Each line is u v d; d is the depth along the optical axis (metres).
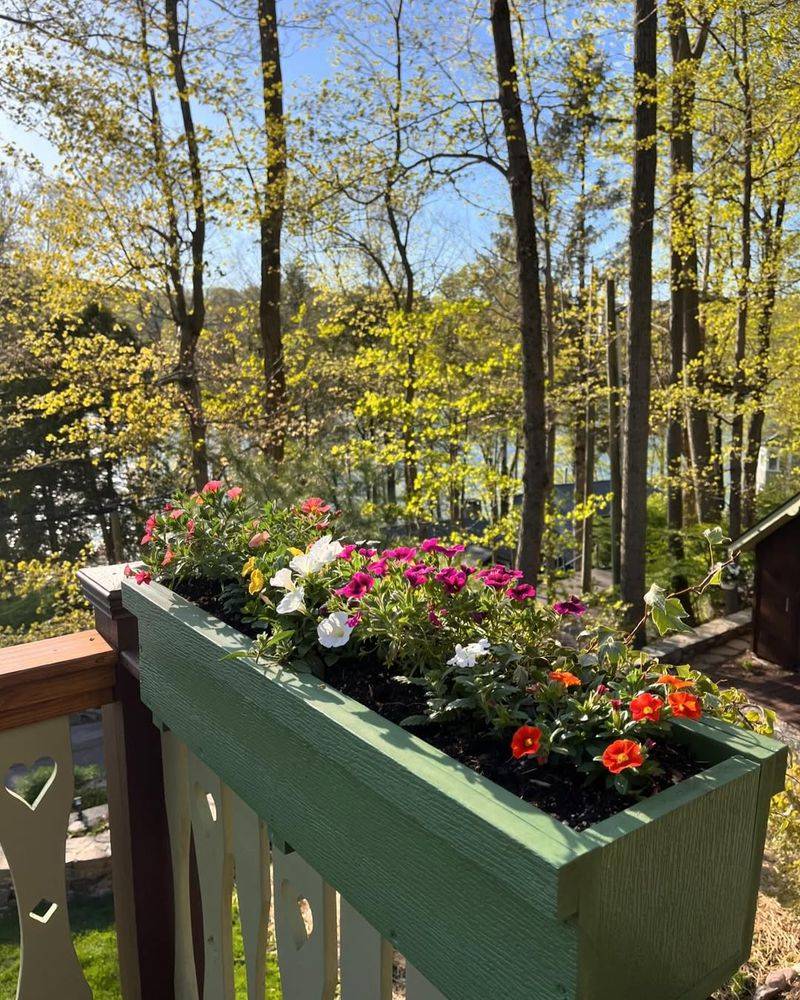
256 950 1.11
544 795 0.64
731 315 9.77
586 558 10.09
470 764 0.70
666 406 9.53
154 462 9.77
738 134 8.88
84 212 7.44
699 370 9.70
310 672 0.90
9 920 5.11
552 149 9.35
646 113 7.07
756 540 7.32
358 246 10.66
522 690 0.76
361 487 4.29
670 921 0.60
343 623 0.89
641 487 7.64
